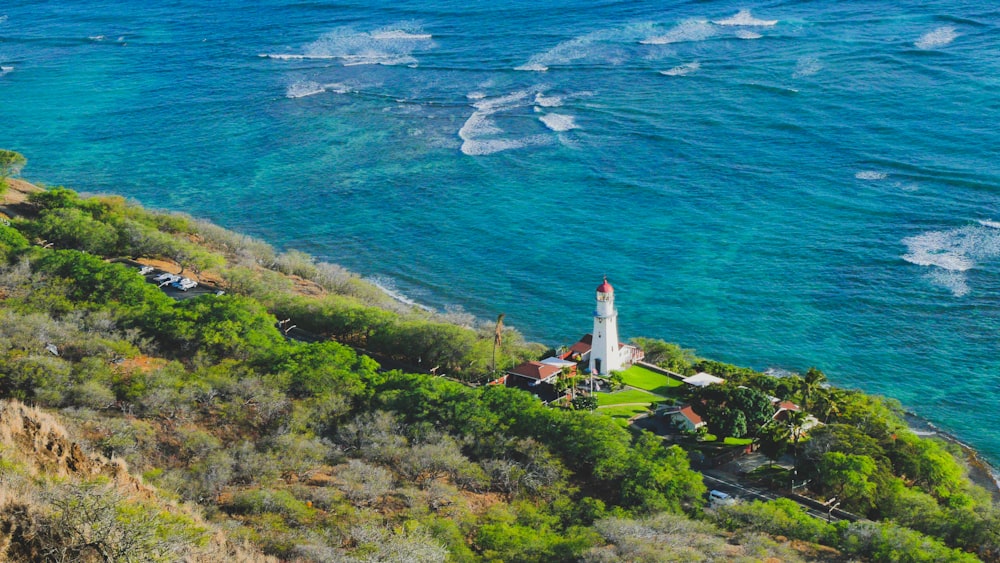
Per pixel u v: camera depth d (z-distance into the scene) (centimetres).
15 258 14450
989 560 9062
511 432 10556
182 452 9425
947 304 15325
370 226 19262
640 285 16625
